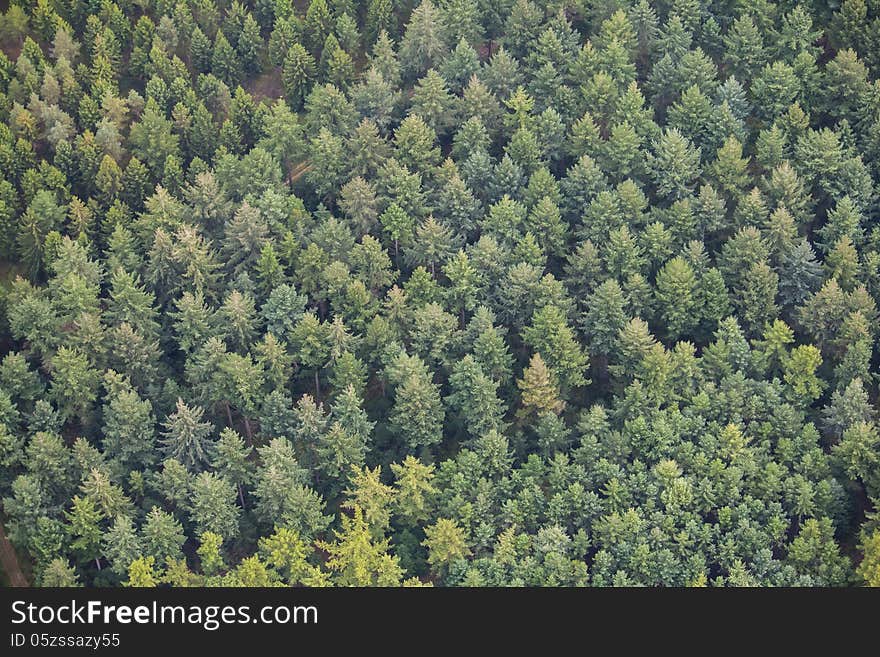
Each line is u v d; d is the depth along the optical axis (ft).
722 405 474.90
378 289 520.01
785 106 571.28
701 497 453.99
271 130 558.97
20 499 446.60
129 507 450.30
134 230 534.78
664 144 541.34
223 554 451.94
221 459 458.91
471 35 603.26
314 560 457.27
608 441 464.24
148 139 563.89
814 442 465.88
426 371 483.92
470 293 506.89
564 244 529.04
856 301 495.41
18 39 622.54
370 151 551.59
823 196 552.00
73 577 433.48
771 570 436.35
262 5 625.00
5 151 553.23
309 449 472.44
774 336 491.72
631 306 506.48
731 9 612.70
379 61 590.14
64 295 495.82
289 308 496.64
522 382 479.00
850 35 588.09
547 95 578.25
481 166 543.80
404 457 482.69
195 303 492.13
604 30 588.09
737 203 545.03
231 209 537.24
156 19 625.82
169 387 485.15
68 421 488.44
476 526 452.35
